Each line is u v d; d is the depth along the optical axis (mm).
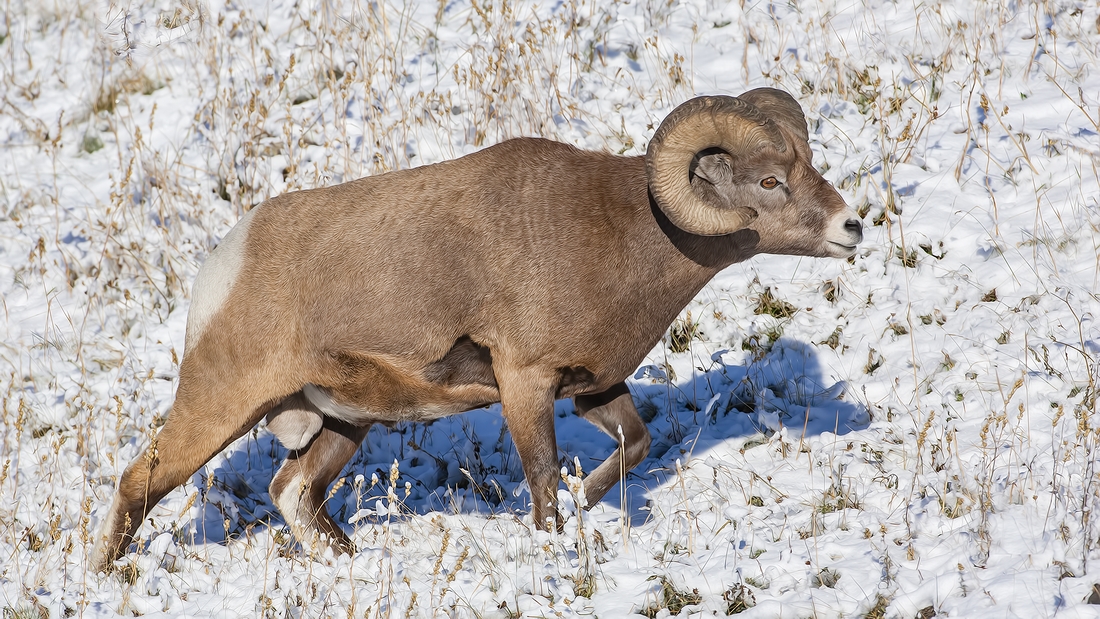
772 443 23281
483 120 34500
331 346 19875
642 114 33938
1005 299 26391
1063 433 21391
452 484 24078
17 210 34406
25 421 25953
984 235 28156
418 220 19641
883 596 16375
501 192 19641
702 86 35594
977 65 34812
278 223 20203
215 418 20328
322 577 19125
